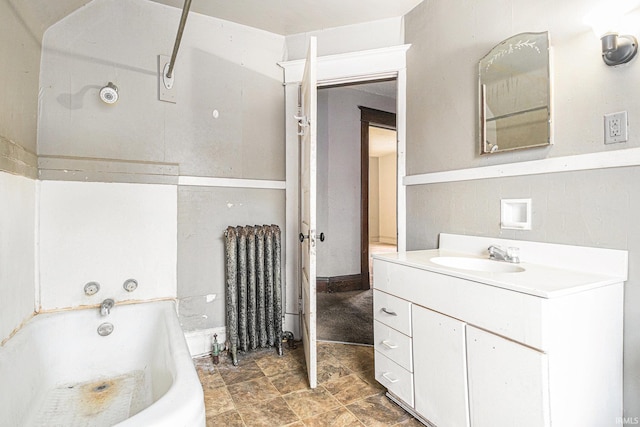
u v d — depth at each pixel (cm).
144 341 188
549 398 100
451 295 131
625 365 121
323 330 270
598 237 129
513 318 108
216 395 175
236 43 237
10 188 143
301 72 250
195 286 222
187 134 218
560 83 141
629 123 119
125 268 200
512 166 160
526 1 154
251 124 243
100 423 144
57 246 181
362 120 394
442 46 200
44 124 177
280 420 155
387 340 168
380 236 816
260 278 222
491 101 169
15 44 147
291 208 254
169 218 212
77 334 176
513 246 160
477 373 120
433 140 207
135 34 201
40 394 155
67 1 172
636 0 116
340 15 228
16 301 150
